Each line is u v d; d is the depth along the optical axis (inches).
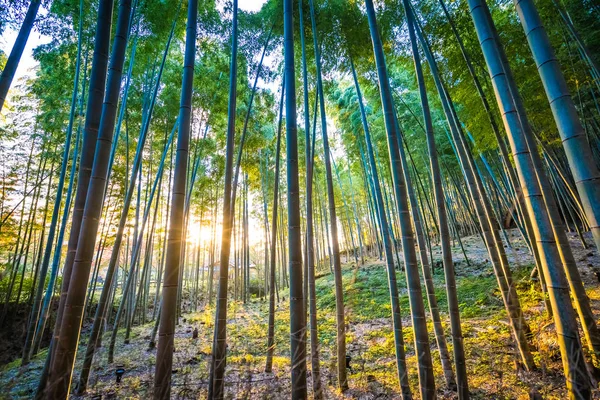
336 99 339.6
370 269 436.1
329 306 329.4
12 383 110.2
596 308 161.2
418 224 141.0
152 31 201.2
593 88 223.9
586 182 52.7
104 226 344.2
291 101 97.1
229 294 609.6
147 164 345.1
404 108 353.1
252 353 193.6
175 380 150.9
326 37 184.4
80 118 211.8
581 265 248.2
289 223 89.6
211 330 281.6
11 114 309.4
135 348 241.3
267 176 450.3
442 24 193.8
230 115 130.8
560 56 207.3
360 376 146.3
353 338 204.8
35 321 234.7
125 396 136.3
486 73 193.8
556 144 275.4
